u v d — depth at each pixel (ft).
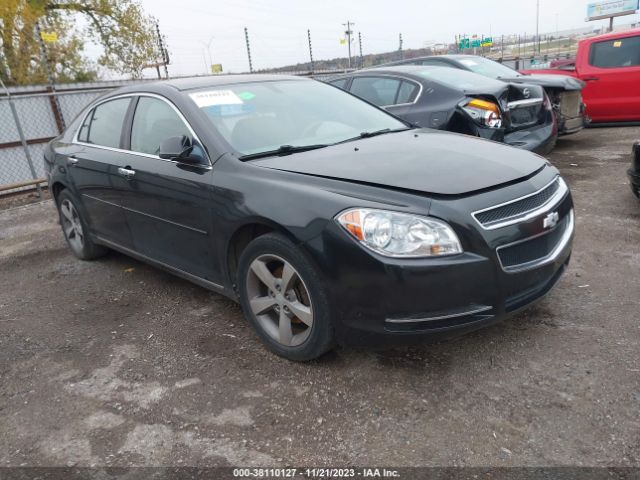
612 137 30.76
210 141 11.04
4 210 26.76
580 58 31.12
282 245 9.30
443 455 7.48
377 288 8.34
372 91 23.03
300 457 7.70
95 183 14.43
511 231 8.68
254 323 10.49
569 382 8.78
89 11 68.54
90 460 8.00
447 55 30.14
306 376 9.61
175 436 8.37
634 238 14.84
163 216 12.16
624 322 10.44
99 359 10.92
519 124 20.20
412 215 8.33
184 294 13.83
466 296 8.37
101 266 16.53
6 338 12.20
